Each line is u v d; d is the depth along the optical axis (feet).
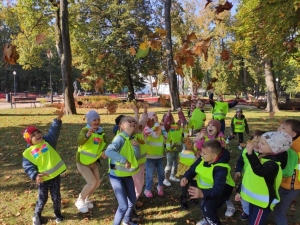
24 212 14.02
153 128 15.20
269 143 10.04
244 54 44.78
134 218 13.21
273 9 22.27
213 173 11.03
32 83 249.96
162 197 15.87
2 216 13.55
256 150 11.35
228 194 11.75
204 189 11.24
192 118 21.12
